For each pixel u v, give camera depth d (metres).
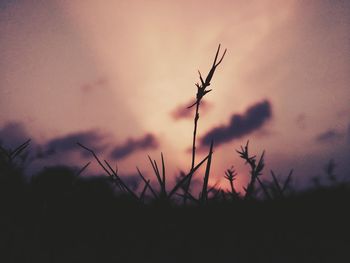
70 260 0.30
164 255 0.31
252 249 0.31
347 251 0.30
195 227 0.31
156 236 0.32
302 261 0.29
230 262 0.29
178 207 0.32
